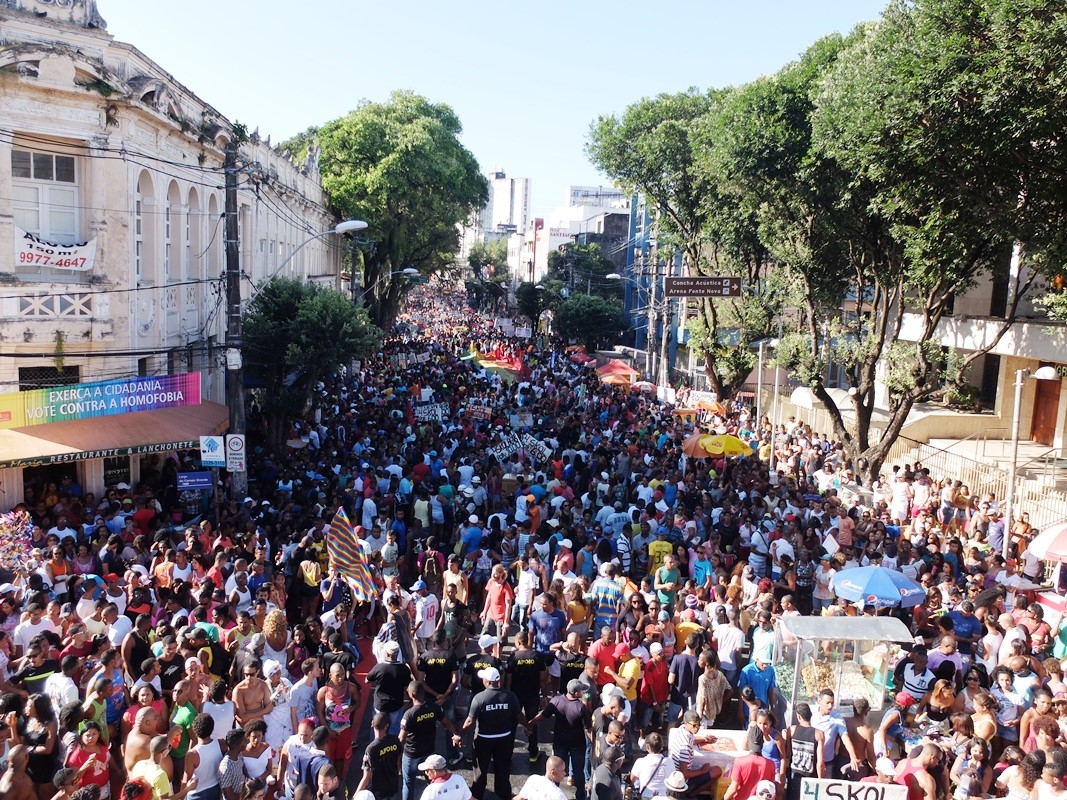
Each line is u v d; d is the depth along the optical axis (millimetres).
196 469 21047
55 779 7875
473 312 126812
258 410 27859
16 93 17094
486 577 16312
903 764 9156
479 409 28406
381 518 17531
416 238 52750
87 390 16734
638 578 17328
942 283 22875
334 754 10125
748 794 8883
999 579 15453
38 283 17578
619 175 37688
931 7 16531
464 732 11203
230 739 8414
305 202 40156
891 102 16984
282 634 11172
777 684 11477
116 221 18625
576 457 22312
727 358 37531
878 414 33250
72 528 15812
